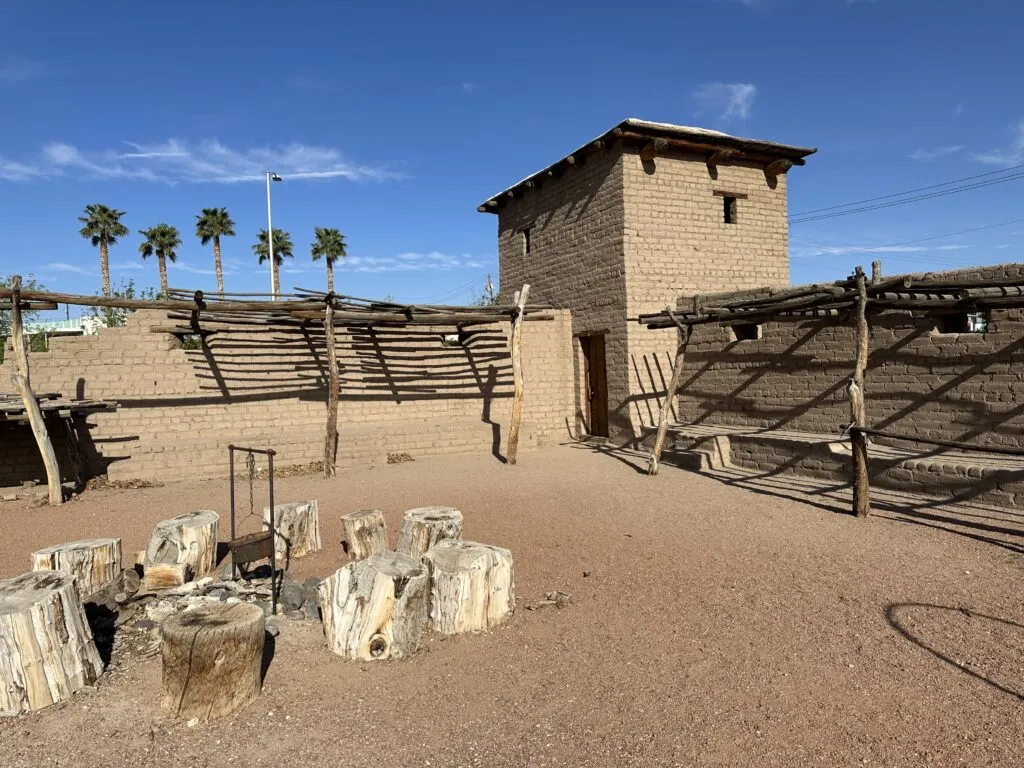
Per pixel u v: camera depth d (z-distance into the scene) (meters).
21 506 10.18
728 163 15.26
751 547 7.33
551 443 16.20
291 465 12.82
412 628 4.79
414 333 15.06
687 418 14.58
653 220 14.42
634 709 3.98
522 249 18.34
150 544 6.49
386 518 9.01
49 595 4.19
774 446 11.42
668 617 5.40
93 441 12.31
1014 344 8.90
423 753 3.59
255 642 4.11
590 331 15.52
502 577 5.38
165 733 3.81
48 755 3.60
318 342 14.22
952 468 8.77
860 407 8.44
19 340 10.46
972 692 4.08
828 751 3.52
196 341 16.20
